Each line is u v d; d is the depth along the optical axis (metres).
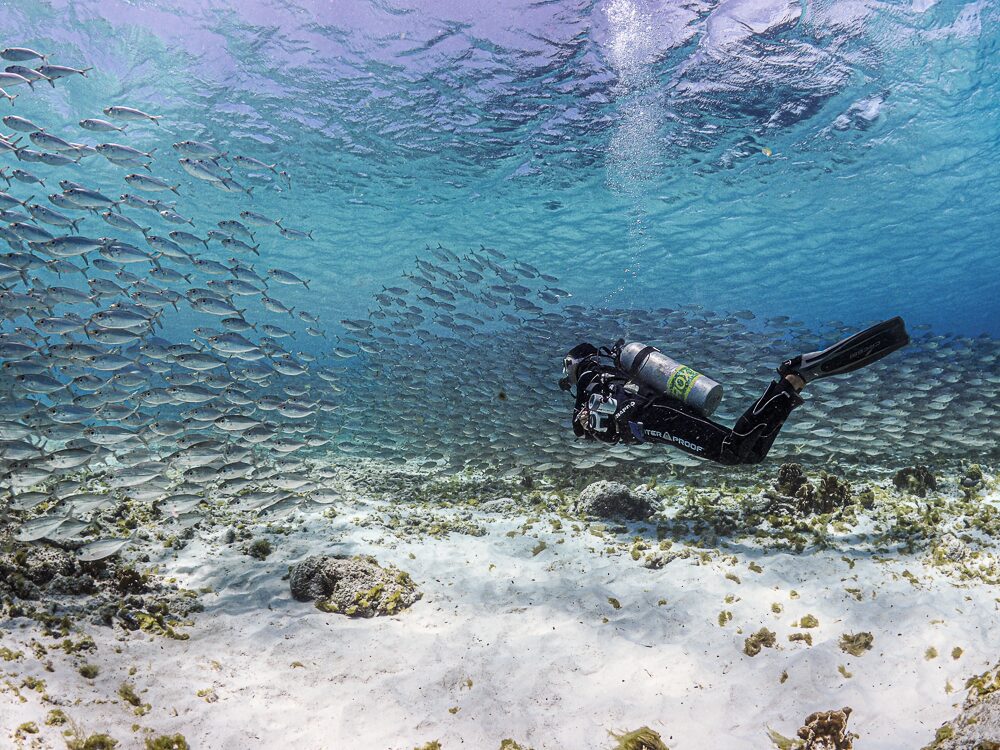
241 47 15.15
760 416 3.71
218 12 14.25
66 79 15.62
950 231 27.22
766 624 5.83
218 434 10.74
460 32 15.20
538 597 6.54
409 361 13.70
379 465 12.91
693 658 5.39
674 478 11.04
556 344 14.16
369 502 10.09
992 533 7.26
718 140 19.08
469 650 5.55
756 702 4.80
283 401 9.37
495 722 4.62
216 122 17.50
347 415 12.71
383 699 4.84
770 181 21.48
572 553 7.73
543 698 4.93
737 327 14.86
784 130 18.69
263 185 20.66
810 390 12.06
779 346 14.54
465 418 12.12
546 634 5.80
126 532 7.61
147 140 18.08
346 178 20.47
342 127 17.89
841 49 15.88
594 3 14.66
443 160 19.61
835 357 3.66
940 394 12.02
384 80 16.30
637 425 4.00
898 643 5.30
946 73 16.80
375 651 5.54
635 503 8.95
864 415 11.07
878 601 5.98
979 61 16.41
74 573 6.04
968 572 6.36
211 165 10.16
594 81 16.61
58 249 8.54
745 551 7.49
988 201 24.47
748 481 10.55
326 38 15.12
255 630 5.83
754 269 30.14
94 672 4.65
